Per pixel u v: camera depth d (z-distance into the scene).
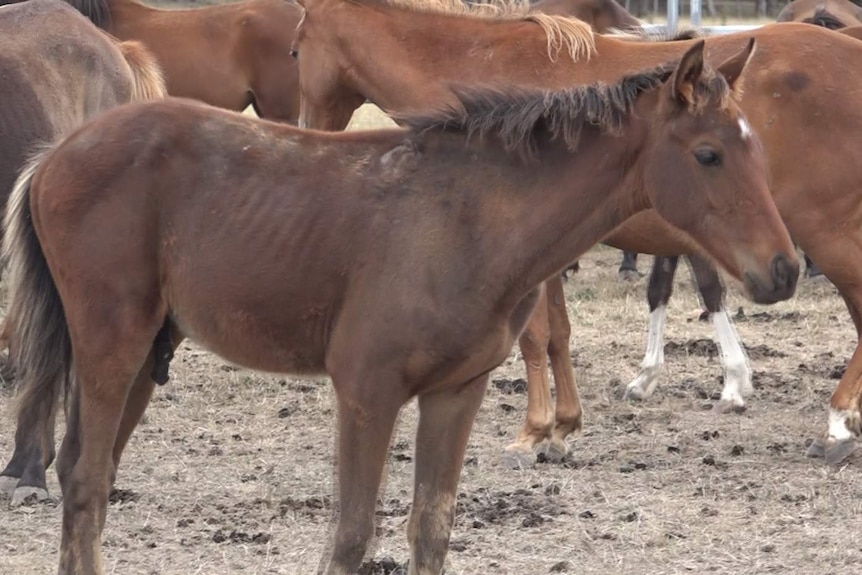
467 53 11.22
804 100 10.74
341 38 11.65
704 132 7.05
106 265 7.57
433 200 7.32
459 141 7.46
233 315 7.60
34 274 8.12
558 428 11.20
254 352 7.71
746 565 8.61
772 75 10.77
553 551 8.88
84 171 7.66
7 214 8.20
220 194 7.61
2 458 11.16
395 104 11.44
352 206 7.39
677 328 16.83
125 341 7.64
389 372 7.20
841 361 15.04
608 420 12.55
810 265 20.17
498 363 7.45
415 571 7.73
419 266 7.18
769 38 10.96
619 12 17.67
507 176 7.32
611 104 7.24
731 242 7.06
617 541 9.07
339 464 7.34
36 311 8.13
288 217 7.47
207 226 7.58
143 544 8.97
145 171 7.62
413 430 12.22
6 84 11.11
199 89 20.69
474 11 11.66
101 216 7.59
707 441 11.80
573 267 19.81
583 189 7.28
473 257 7.20
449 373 7.29
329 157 7.64
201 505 9.86
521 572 8.50
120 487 10.28
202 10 21.00
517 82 10.95
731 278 7.15
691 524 9.44
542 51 10.98
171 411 12.75
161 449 11.47
